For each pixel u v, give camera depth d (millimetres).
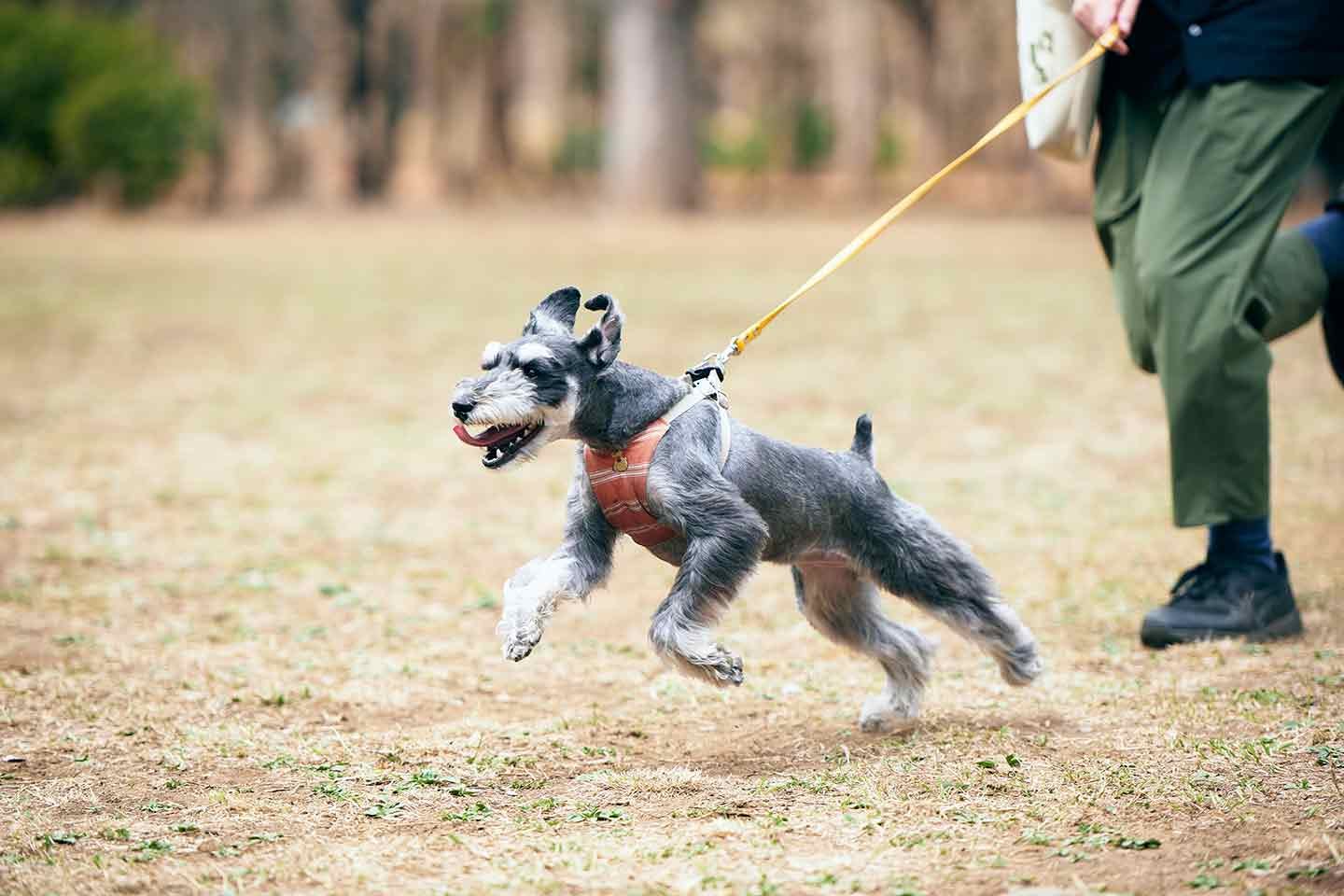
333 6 65188
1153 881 4820
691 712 7148
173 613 9008
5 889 4926
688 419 6074
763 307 25141
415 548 10812
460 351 21016
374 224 51562
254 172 69125
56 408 16719
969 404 16188
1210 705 6840
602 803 5824
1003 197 63219
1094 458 13445
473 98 71500
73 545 10711
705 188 55625
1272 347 19562
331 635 8602
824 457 6477
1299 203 41281
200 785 6098
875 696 6984
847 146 67938
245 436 15172
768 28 71188
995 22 65688
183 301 27266
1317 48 7691
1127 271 8367
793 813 5625
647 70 48594
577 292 6340
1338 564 9500
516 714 7164
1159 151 8000
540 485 12992
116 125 52406
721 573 5902
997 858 5074
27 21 52719
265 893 4898
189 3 66188
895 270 31859
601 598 9531
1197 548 10258
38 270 33438
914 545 6496
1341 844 5004
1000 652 6621
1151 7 8039
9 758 6441
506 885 4914
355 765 6336
